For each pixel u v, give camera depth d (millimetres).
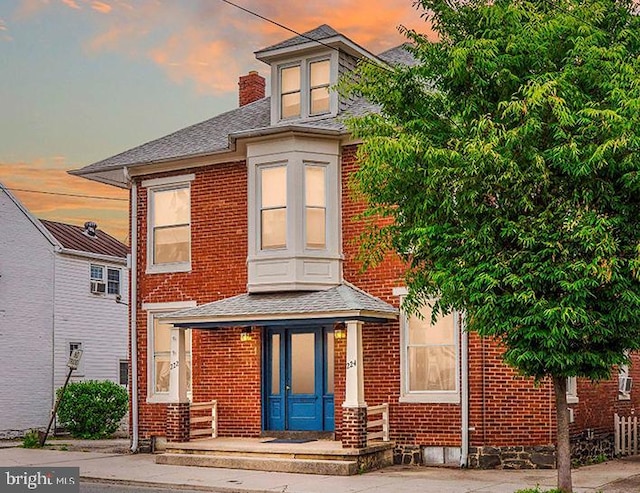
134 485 16188
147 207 21844
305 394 19672
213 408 20375
